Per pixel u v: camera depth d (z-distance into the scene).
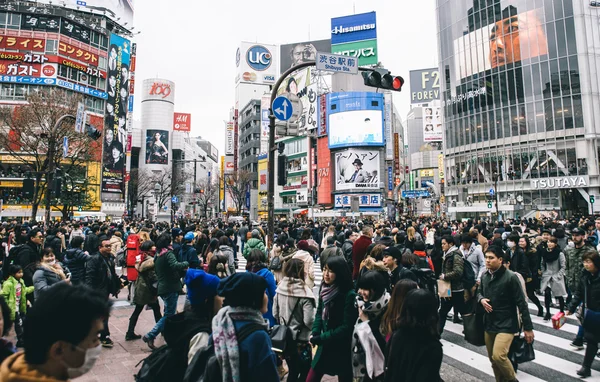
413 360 2.40
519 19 37.94
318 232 17.05
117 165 45.69
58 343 1.36
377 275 3.26
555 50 35.69
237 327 2.12
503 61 39.09
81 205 31.14
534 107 36.81
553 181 35.16
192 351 2.61
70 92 41.09
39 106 22.98
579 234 6.33
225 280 2.22
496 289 4.03
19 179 38.22
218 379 2.05
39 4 41.34
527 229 11.88
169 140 85.31
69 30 41.41
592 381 4.65
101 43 44.66
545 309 8.16
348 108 49.94
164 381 2.65
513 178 37.94
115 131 45.62
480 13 41.34
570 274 6.43
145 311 7.94
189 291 3.00
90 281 5.61
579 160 34.03
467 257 6.72
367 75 8.18
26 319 1.39
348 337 3.22
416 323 2.43
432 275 5.72
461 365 5.19
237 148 82.94
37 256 6.96
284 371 3.96
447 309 6.12
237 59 86.06
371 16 59.25
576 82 34.50
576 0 34.75
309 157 56.53
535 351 5.75
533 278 7.70
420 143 121.19
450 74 44.88
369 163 49.31
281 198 63.41
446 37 45.41
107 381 4.32
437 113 74.56
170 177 65.94
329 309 3.32
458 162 43.72
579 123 34.22
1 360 1.84
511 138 38.31
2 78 38.22
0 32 38.53
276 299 3.98
